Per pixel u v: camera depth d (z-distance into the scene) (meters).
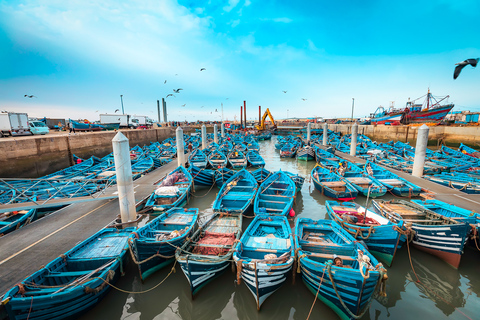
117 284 10.09
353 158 35.12
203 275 9.38
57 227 13.51
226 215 14.80
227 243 11.59
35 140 26.50
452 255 10.62
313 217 16.61
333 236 11.97
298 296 9.55
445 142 40.72
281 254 10.02
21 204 13.93
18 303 7.22
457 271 10.64
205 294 9.71
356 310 7.84
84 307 8.47
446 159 30.91
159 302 9.43
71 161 31.75
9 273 9.45
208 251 11.12
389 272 10.73
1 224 13.62
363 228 11.12
